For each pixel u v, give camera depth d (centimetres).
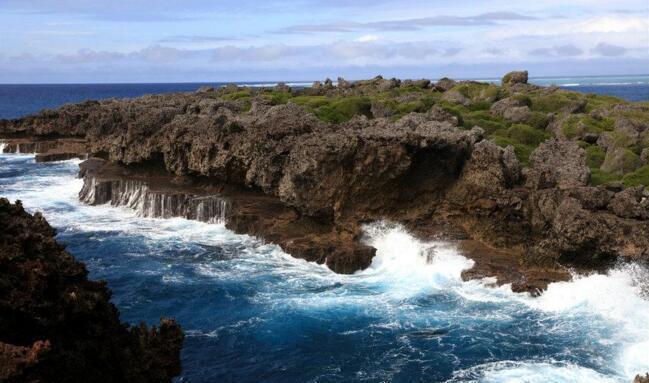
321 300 3281
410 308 3162
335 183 4059
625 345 2734
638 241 3275
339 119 6862
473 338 2819
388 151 3991
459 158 4128
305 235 4169
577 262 3403
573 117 6412
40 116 9100
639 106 7288
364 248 3794
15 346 1466
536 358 2631
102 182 5481
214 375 2538
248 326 2978
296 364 2622
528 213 3791
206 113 6662
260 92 9756
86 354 1766
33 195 5800
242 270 3759
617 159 5000
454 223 4066
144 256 4044
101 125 7450
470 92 8825
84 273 1903
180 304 3256
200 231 4566
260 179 4691
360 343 2795
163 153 5584
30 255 1733
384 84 9706
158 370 1917
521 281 3328
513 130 6081
